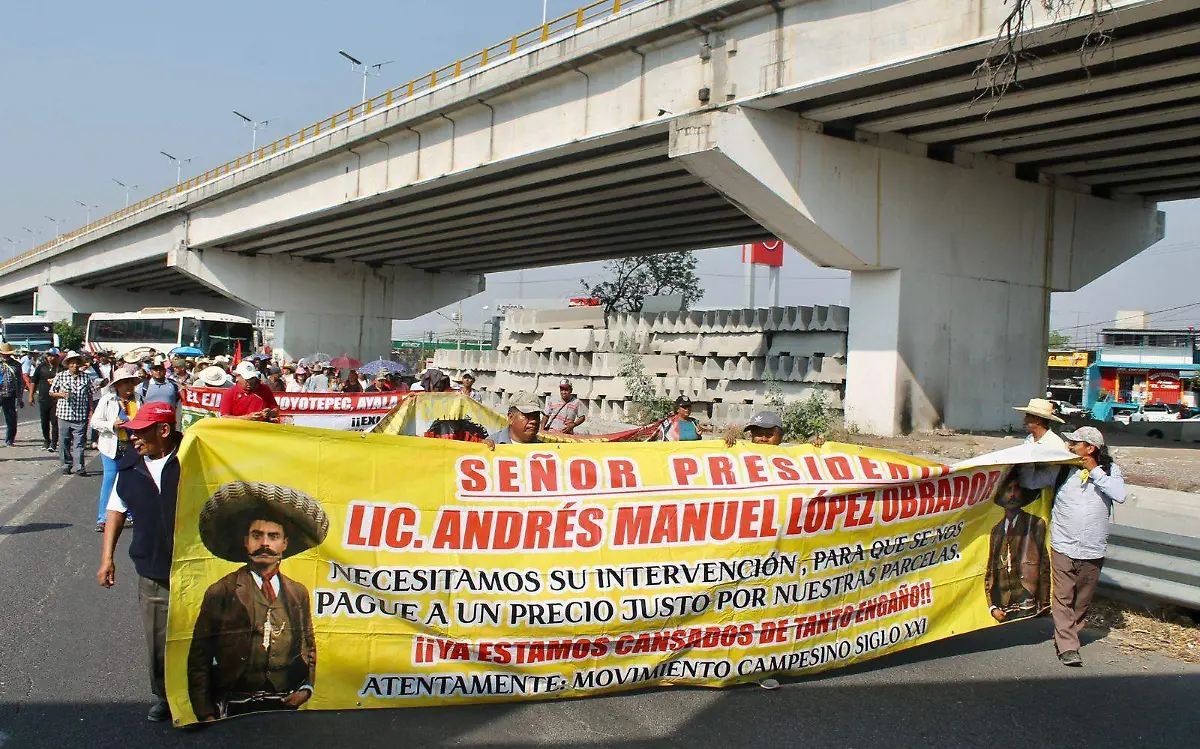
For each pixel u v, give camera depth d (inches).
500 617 178.9
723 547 191.3
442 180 949.2
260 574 166.4
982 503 221.5
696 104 650.8
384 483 173.8
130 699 186.7
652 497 187.9
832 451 205.5
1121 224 900.6
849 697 195.3
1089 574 220.8
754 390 836.0
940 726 180.9
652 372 929.5
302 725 174.2
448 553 176.7
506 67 812.0
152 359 631.2
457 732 171.8
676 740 169.6
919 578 214.7
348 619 171.0
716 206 1006.4
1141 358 1798.7
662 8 655.8
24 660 207.6
